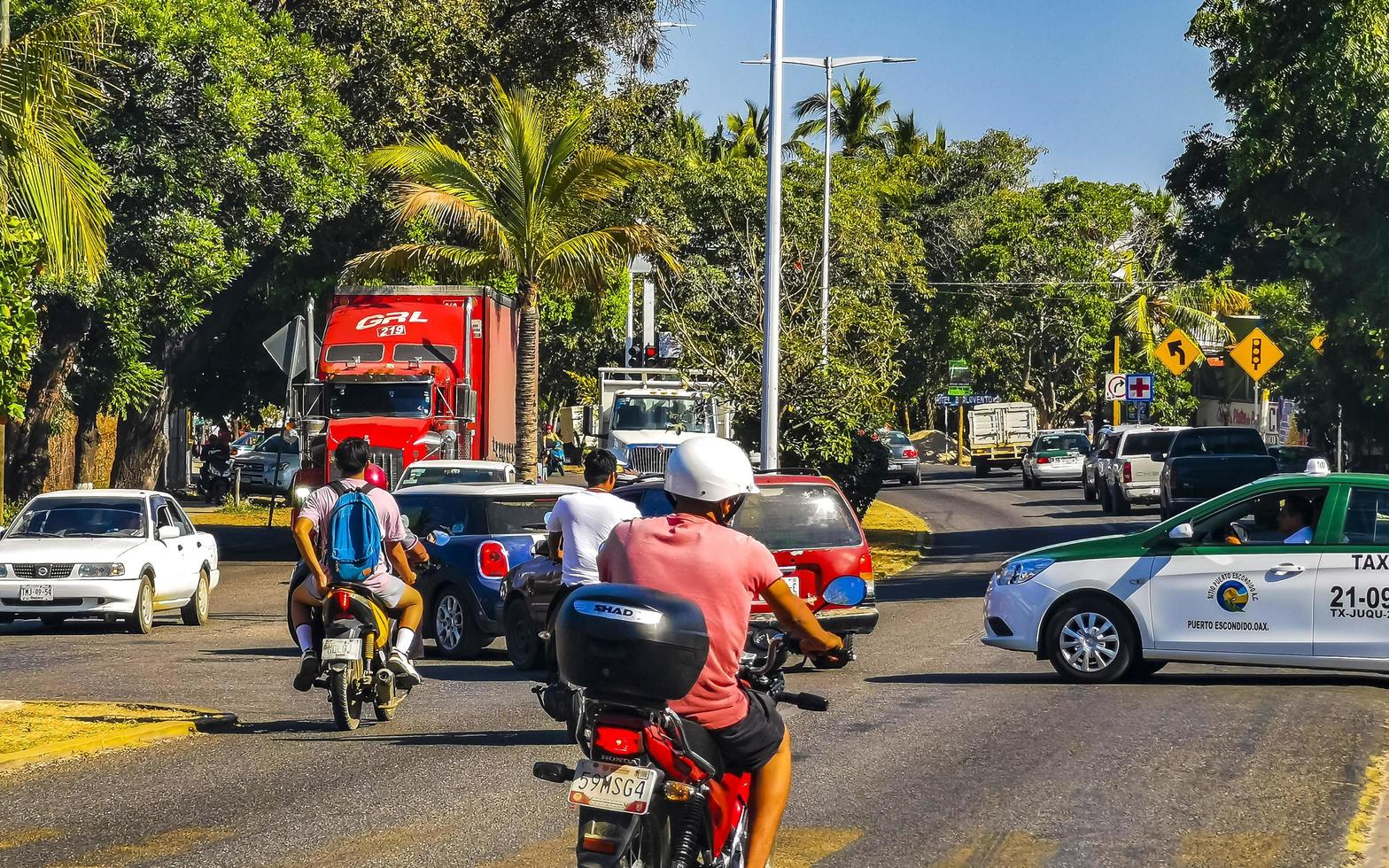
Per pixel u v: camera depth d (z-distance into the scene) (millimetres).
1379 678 15680
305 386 34312
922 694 14461
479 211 35219
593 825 5508
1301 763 10977
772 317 27766
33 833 8930
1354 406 34812
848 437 34969
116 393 35688
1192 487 36344
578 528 13078
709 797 5887
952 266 93250
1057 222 87000
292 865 8164
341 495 12805
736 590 5906
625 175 36219
